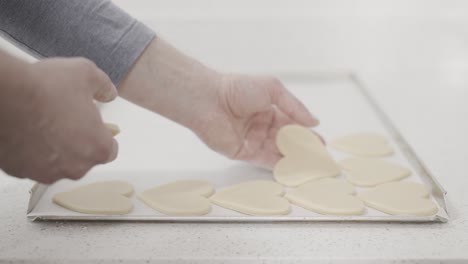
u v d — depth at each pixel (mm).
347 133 854
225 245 536
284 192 652
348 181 669
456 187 671
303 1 1121
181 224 579
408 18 1138
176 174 712
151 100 683
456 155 771
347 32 1144
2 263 513
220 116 720
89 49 630
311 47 1151
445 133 857
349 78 1148
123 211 589
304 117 747
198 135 727
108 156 478
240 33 1131
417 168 700
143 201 624
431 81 1139
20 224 581
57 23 618
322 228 571
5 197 646
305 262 512
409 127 885
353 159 729
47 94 420
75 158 451
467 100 1020
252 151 732
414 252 525
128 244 539
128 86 662
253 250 527
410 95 1053
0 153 431
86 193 625
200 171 724
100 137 462
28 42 626
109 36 634
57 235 557
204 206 602
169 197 625
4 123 412
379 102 1010
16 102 407
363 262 513
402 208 589
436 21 1140
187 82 693
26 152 433
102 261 512
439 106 987
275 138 750
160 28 1123
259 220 579
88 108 452
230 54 1146
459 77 1163
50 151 439
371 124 893
